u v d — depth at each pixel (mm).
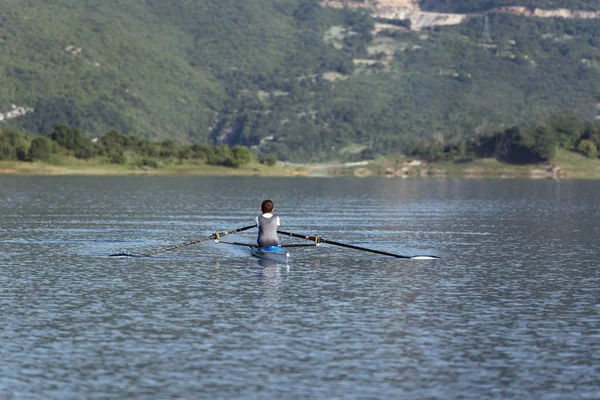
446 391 24516
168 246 59062
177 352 28297
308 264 49531
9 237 65250
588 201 150125
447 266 49125
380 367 26719
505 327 32062
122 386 24797
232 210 105688
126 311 34719
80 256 52844
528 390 24609
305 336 30484
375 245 61969
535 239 67188
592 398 23953
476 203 138375
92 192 165625
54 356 27766
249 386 24844
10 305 35875
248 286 41094
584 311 35094
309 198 153750
